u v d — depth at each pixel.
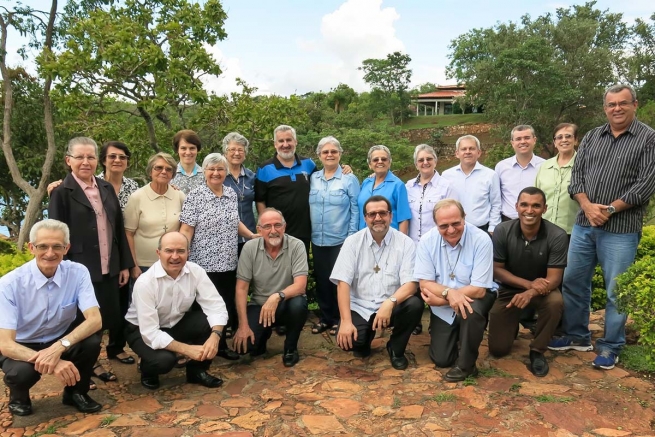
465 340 3.68
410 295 4.05
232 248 4.29
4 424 3.26
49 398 3.64
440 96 55.69
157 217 4.12
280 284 4.27
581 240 4.05
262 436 3.08
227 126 11.25
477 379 3.77
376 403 3.46
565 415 3.22
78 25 10.12
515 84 30.16
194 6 10.78
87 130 10.59
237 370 4.12
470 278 3.91
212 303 3.87
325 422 3.22
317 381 3.85
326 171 4.79
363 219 4.74
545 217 4.70
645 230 6.02
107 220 3.82
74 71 9.84
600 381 3.71
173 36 10.48
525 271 4.07
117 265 3.87
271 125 11.34
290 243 4.27
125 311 4.18
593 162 3.90
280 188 4.75
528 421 3.16
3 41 12.86
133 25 10.19
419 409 3.34
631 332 4.50
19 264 5.12
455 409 3.33
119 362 4.27
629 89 3.66
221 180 4.17
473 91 33.19
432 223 4.71
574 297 4.17
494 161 28.16
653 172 3.60
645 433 3.05
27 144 15.00
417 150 4.80
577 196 3.97
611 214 3.77
